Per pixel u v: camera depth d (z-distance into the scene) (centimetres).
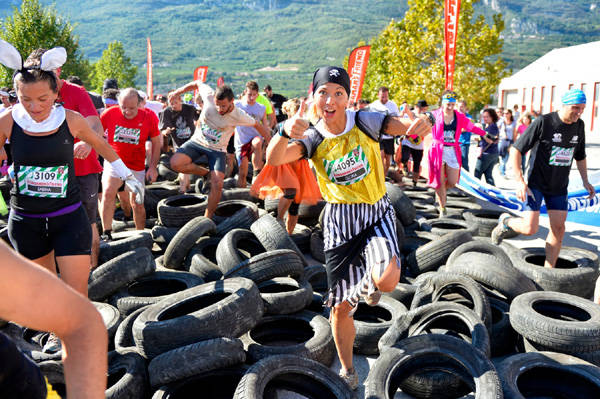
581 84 3422
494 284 452
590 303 412
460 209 877
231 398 342
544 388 345
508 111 1650
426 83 3347
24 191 347
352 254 320
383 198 326
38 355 362
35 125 336
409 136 309
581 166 578
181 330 349
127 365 348
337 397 311
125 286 484
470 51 3303
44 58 319
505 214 615
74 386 111
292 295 435
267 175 640
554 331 367
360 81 1130
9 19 3409
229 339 335
